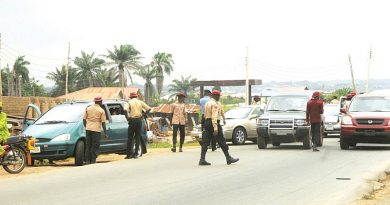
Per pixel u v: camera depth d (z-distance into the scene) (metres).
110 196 9.91
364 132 19.66
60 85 112.50
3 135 14.51
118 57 105.94
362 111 20.59
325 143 24.16
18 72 114.75
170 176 12.66
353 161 15.80
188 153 19.34
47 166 16.91
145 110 17.94
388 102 20.94
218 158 17.03
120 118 18.50
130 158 17.45
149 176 12.71
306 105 21.09
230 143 26.27
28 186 11.44
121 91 74.00
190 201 9.34
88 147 16.42
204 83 59.31
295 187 10.88
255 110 25.67
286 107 21.70
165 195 9.97
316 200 9.41
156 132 46.12
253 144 25.38
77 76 111.00
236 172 13.31
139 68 107.06
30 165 16.42
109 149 17.78
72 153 16.38
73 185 11.44
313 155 17.77
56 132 16.23
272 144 22.41
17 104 32.34
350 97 24.89
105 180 12.13
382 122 19.56
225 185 11.17
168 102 103.31
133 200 9.46
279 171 13.48
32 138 15.27
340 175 12.69
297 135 20.39
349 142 20.11
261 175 12.73
